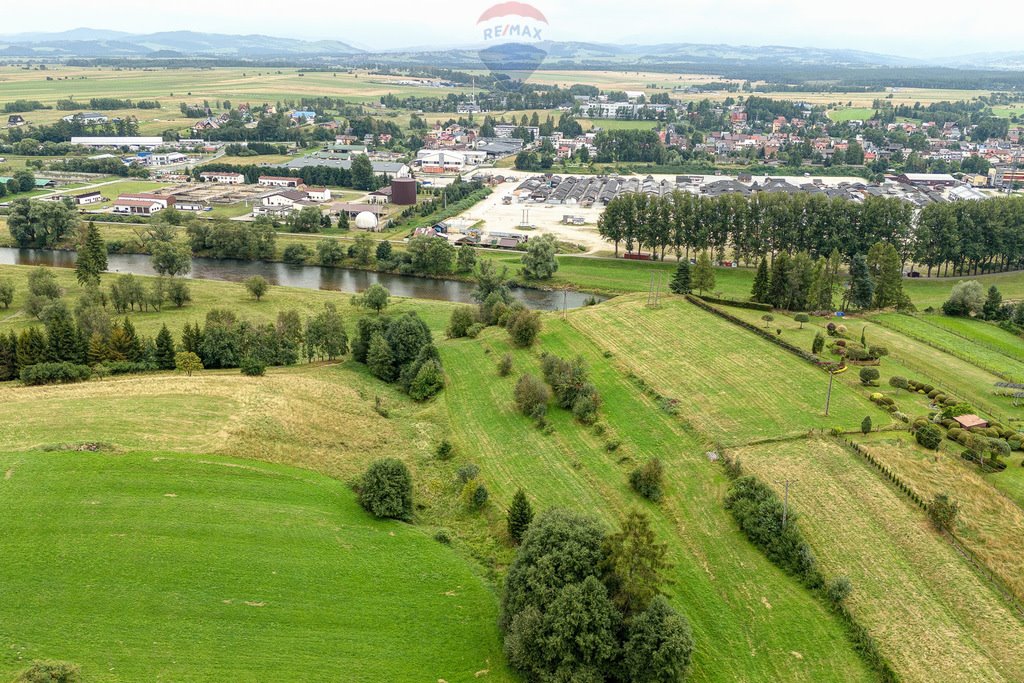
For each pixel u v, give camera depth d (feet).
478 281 624.18
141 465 269.03
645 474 281.13
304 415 339.16
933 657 194.39
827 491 267.18
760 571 235.81
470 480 291.99
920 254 621.31
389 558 241.55
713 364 392.68
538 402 357.20
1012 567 221.66
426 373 398.62
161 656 188.96
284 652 195.83
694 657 200.54
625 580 203.51
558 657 193.06
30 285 548.31
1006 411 330.34
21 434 287.69
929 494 258.57
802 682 192.13
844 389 351.67
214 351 418.10
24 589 204.44
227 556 227.81
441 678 193.98
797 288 484.33
